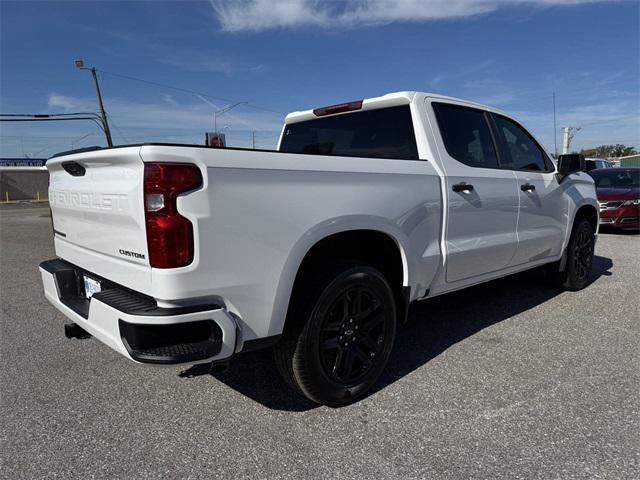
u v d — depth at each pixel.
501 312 4.70
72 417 2.80
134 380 3.29
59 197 3.09
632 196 10.32
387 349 3.07
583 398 2.93
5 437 2.60
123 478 2.25
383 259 3.26
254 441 2.54
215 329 2.24
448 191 3.42
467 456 2.37
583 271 5.49
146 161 2.10
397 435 2.57
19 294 5.73
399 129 3.59
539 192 4.45
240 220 2.27
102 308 2.32
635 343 3.82
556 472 2.23
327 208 2.62
